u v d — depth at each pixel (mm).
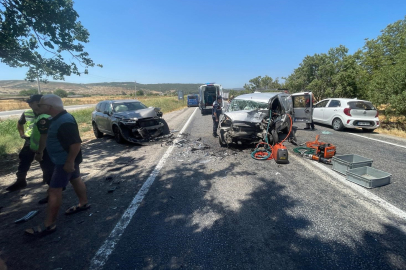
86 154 7609
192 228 3234
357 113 10375
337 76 19062
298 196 4121
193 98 35875
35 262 2680
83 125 15625
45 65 7688
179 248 2824
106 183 5012
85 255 2766
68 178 3260
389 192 4188
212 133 10711
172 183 4898
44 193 4629
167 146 8297
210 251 2754
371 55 19062
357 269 2420
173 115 20812
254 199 4059
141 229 3246
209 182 4898
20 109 39219
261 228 3184
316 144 7535
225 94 21719
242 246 2826
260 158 6441
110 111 9664
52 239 3102
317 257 2609
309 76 22859
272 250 2742
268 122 7113
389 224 3201
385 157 6441
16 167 6367
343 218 3371
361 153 6855
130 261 2627
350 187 4441
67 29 7414
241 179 5016
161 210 3764
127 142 9250
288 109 8891
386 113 12102
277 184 4688
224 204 3902
